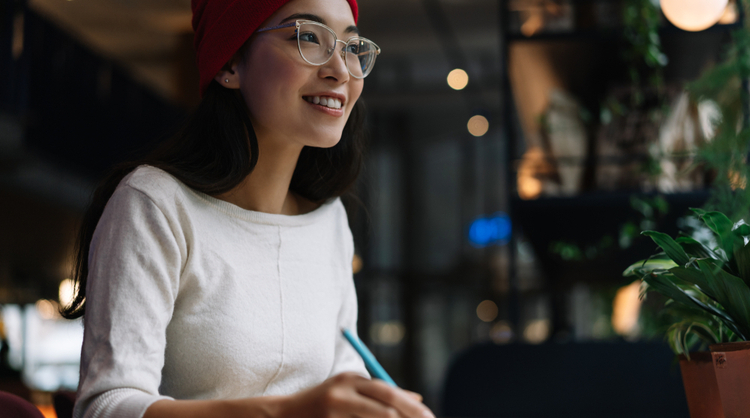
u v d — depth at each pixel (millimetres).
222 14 982
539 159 2334
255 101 976
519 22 2355
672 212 2189
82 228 1031
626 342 1913
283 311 1009
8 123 5082
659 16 2262
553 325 3242
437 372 12945
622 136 2270
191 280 932
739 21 2074
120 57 8492
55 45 6141
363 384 676
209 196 975
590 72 2410
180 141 1007
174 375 934
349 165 1207
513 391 1931
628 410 1878
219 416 711
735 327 877
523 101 2604
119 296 835
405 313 13078
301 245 1080
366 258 13047
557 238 2500
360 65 1013
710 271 845
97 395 778
